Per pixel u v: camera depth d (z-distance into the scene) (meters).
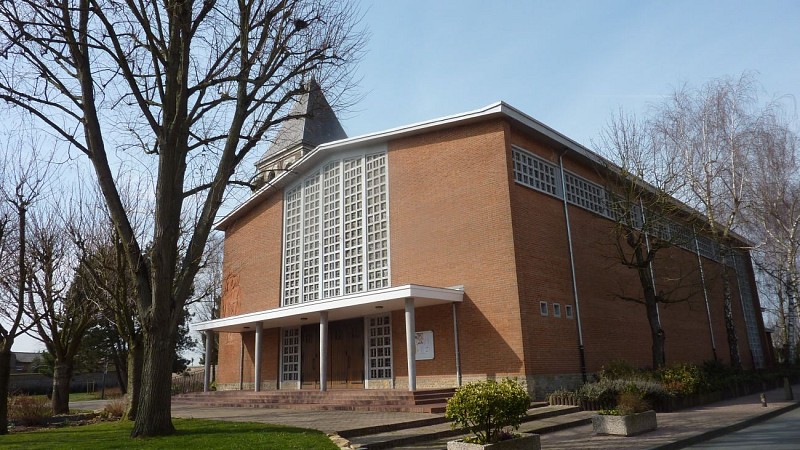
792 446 10.52
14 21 10.03
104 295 18.30
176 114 11.40
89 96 11.29
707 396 20.20
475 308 18.89
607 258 22.94
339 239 23.86
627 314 23.66
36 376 43.25
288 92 12.68
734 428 13.71
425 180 21.44
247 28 11.98
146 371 10.83
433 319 19.83
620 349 22.31
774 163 22.70
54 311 21.64
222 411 18.28
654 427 13.35
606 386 17.08
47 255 18.84
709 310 31.77
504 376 17.69
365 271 22.47
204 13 11.55
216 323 25.52
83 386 49.81
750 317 38.03
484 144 20.09
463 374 18.61
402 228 21.69
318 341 24.31
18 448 9.48
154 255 11.00
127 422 13.74
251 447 9.19
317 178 25.67
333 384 22.84
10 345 13.48
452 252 19.97
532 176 20.64
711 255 33.25
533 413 15.30
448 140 21.17
